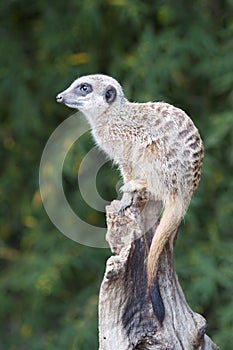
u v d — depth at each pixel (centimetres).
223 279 1349
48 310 1473
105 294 809
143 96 1352
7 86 1461
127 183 863
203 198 1423
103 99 911
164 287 840
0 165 1545
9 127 1517
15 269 1474
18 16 1509
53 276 1375
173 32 1405
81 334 1364
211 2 1473
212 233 1391
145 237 840
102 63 1484
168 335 828
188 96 1475
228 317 1321
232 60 1393
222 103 1467
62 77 1453
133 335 819
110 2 1391
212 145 1341
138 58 1386
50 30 1459
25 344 1494
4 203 1536
